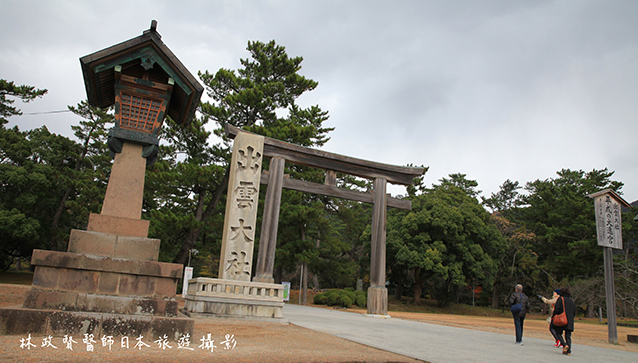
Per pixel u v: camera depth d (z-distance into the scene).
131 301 5.50
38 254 5.26
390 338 8.44
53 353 4.18
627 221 34.78
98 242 5.69
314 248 27.62
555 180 45.97
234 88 22.36
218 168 19.41
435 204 35.09
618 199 13.19
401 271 39.44
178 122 7.93
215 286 11.06
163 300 5.65
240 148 13.20
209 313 10.66
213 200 20.86
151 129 6.62
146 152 6.52
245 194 12.88
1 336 4.75
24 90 27.89
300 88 24.02
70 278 5.38
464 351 7.25
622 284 27.55
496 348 8.23
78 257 5.41
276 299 11.27
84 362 3.93
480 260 34.72
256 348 5.68
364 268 38.62
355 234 40.78
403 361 5.56
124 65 6.67
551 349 9.03
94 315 5.21
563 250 39.31
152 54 6.66
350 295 29.28
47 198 33.47
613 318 12.28
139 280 5.64
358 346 6.75
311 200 31.61
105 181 35.00
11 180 29.27
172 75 6.71
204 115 21.58
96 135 35.44
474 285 40.34
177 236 22.12
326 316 14.23
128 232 5.96
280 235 29.11
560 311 8.43
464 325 15.53
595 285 29.80
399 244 34.62
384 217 16.33
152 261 5.83
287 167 24.42
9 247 33.94
